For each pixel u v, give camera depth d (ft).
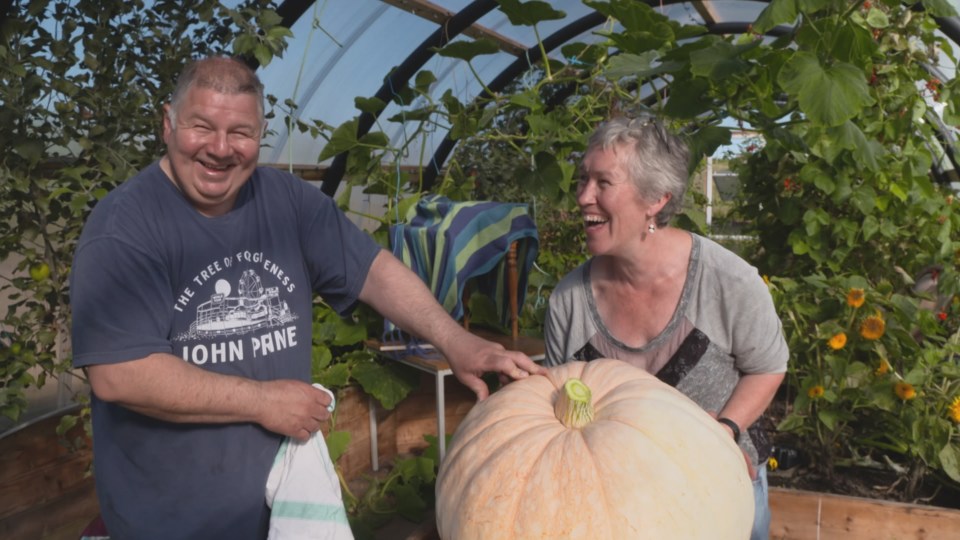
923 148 11.89
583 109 12.77
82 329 4.95
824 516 9.34
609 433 4.37
